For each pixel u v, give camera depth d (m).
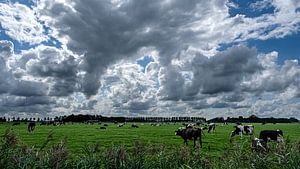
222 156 12.00
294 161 9.92
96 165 10.51
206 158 11.77
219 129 87.94
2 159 9.66
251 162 10.95
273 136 37.41
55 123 135.00
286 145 11.15
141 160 10.85
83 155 11.01
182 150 11.77
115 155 10.78
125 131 70.50
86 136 50.16
